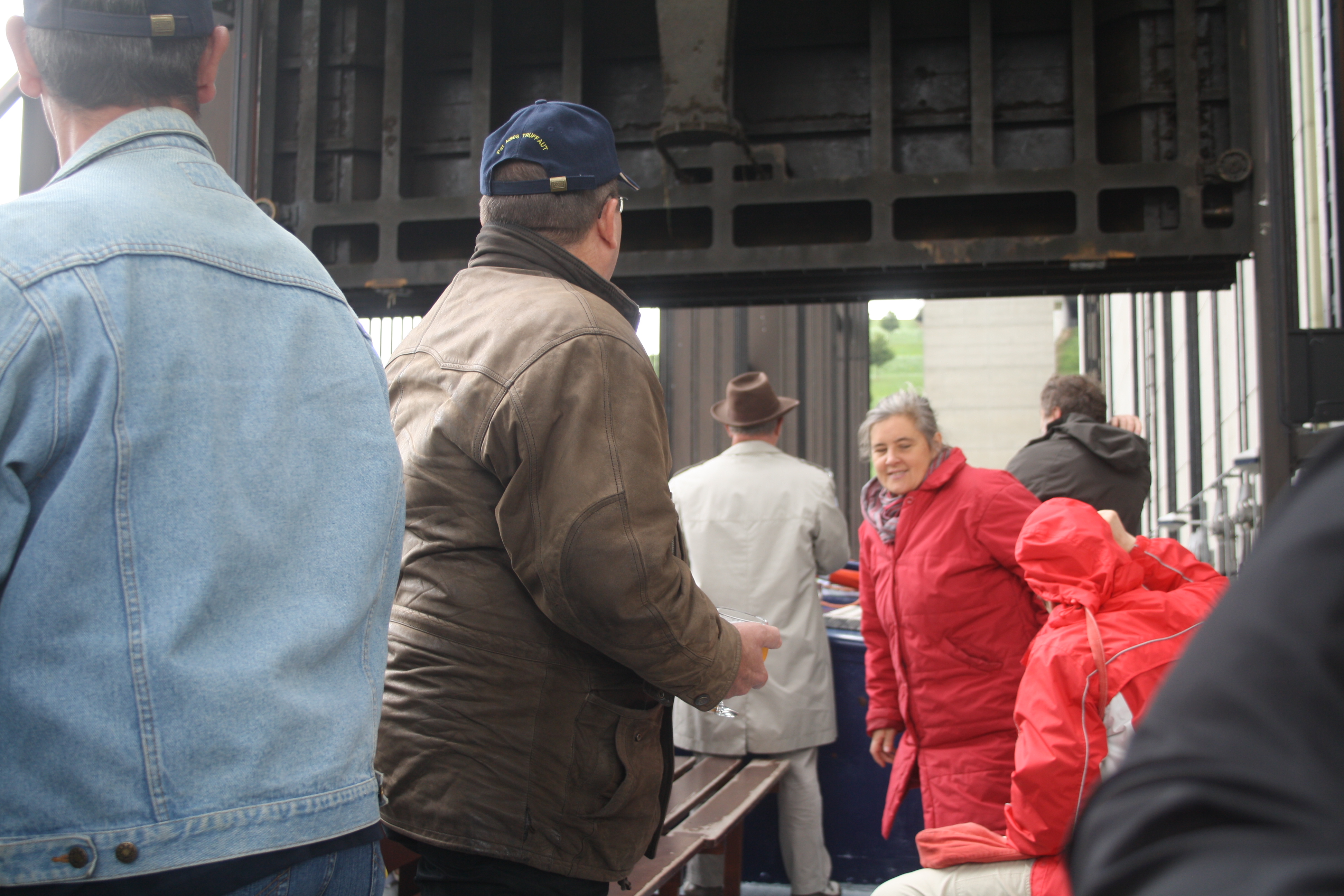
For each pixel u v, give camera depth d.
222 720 0.89
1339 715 0.37
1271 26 2.50
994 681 2.79
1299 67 4.71
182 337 0.94
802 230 2.86
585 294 1.60
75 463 0.87
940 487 2.87
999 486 2.82
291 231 2.91
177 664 0.88
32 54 1.05
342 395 1.07
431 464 1.57
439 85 3.06
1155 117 2.67
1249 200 2.56
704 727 3.40
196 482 0.93
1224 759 0.39
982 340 35.97
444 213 2.86
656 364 8.97
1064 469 3.44
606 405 1.48
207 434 0.94
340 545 1.02
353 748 0.99
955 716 2.81
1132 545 2.20
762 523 3.46
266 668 0.92
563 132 1.70
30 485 0.88
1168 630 2.00
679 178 2.81
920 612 2.84
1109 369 14.79
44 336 0.86
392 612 1.60
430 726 1.53
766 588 3.43
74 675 0.85
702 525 3.51
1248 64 2.55
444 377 1.59
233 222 1.06
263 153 2.96
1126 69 2.70
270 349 1.02
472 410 1.51
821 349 13.25
